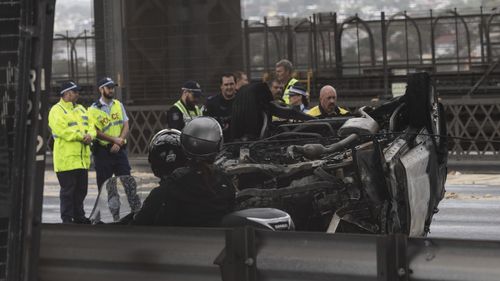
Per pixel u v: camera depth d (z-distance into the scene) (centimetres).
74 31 3403
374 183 997
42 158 620
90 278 745
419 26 3055
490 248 612
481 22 3006
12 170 602
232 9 3209
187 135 825
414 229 1060
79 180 1789
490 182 2494
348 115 1288
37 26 596
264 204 986
